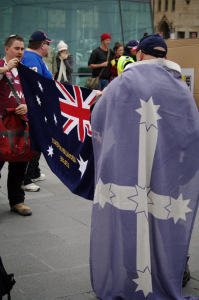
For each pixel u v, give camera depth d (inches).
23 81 172.1
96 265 132.0
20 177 215.0
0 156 197.2
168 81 130.6
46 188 260.2
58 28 462.3
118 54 406.6
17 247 176.9
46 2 453.1
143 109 127.7
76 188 156.0
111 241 131.0
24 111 195.9
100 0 476.1
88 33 475.8
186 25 1272.1
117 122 128.4
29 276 152.4
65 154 161.5
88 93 161.9
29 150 199.2
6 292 121.8
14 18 443.5
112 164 129.5
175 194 131.0
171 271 130.9
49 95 168.2
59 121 165.2
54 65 368.2
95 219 131.5
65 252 172.1
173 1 1279.5
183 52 307.7
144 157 127.5
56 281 149.2
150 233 131.0
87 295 140.6
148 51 133.3
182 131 130.9
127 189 127.2
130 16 494.0
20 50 197.6
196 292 143.9
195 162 132.4
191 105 132.0
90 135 154.9
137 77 129.7
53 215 214.7
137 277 127.3
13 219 209.2
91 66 406.6
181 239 132.1
